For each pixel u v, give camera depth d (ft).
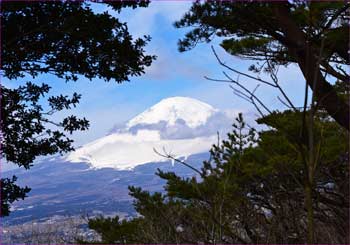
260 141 34.47
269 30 42.04
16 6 49.55
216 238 21.90
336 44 36.91
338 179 36.14
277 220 24.16
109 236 39.14
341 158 35.94
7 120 53.42
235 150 28.30
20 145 54.19
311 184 10.95
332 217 30.45
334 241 24.30
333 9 34.45
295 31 37.11
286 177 27.66
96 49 53.62
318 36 36.24
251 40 49.06
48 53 53.78
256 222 25.41
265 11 41.11
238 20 42.68
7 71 53.16
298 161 28.32
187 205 25.96
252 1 39.75
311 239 10.65
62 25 50.14
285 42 39.01
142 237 30.07
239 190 27.14
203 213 22.75
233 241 24.09
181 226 25.27
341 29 36.04
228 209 25.23
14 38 50.14
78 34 51.88
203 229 23.80
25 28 51.29
